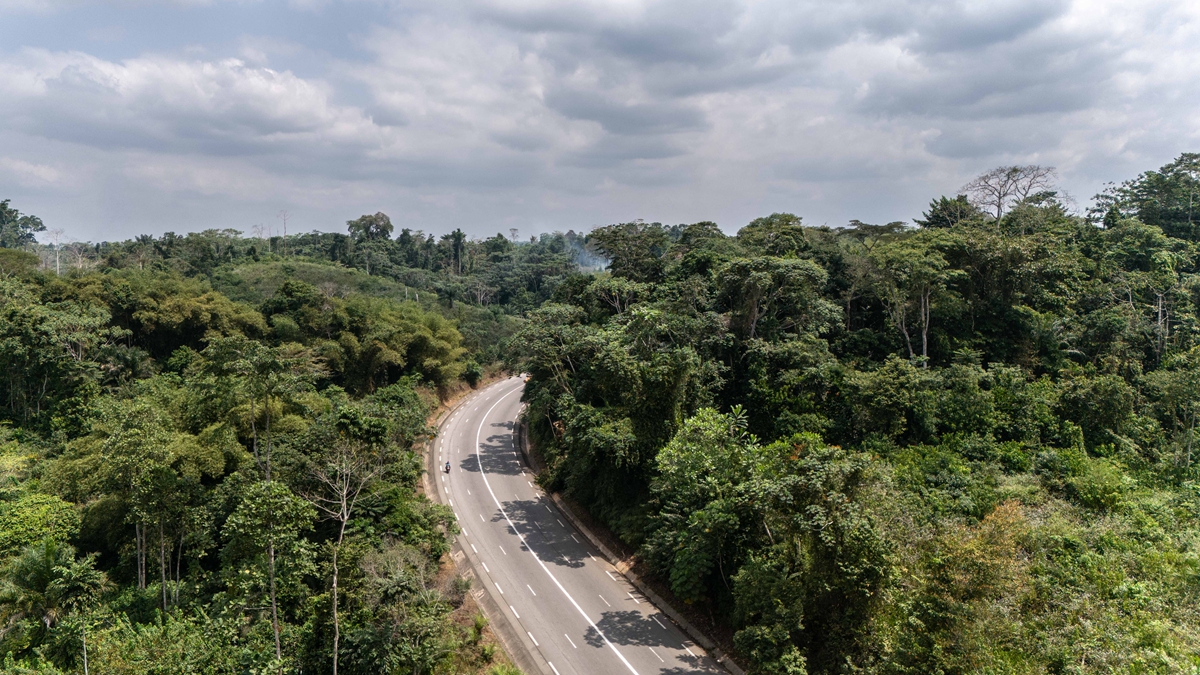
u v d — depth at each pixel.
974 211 74.19
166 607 35.84
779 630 26.88
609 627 34.75
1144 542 32.28
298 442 40.06
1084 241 68.69
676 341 47.75
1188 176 77.69
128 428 37.28
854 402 44.78
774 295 50.72
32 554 35.16
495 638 34.44
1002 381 46.41
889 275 51.84
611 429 42.50
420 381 78.62
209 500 38.91
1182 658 23.81
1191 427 44.03
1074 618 26.39
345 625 31.72
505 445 65.00
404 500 41.03
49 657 31.19
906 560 27.98
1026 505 34.94
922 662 23.78
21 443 54.66
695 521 32.44
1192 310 57.69
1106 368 51.19
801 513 26.73
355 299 80.50
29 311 59.72
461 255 163.75
